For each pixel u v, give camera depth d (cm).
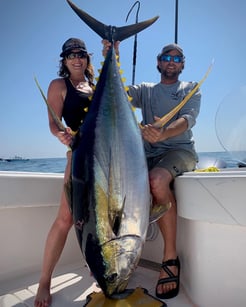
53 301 215
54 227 232
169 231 229
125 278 188
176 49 307
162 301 201
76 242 288
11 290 233
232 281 188
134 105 313
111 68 218
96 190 189
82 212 192
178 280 221
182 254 235
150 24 258
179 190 209
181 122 258
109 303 192
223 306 190
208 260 195
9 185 243
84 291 228
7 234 252
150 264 270
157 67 321
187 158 267
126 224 187
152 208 212
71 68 277
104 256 183
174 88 307
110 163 193
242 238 185
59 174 302
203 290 197
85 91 279
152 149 292
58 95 272
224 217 183
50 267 225
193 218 195
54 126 260
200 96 304
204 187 189
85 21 257
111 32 255
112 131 200
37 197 256
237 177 179
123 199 188
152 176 230
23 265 259
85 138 201
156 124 210
